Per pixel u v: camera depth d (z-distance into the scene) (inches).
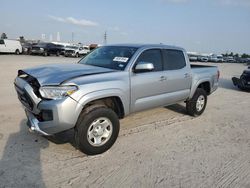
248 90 470.3
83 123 144.3
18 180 123.3
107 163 145.6
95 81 149.3
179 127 216.1
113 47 203.9
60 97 136.2
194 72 238.5
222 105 321.7
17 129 187.0
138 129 203.9
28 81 151.9
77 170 136.1
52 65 179.6
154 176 134.4
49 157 148.1
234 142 189.2
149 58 191.5
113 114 156.5
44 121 140.4
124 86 164.6
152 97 192.1
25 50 1365.7
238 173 142.9
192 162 152.4
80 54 1492.4
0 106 248.7
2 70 545.3
